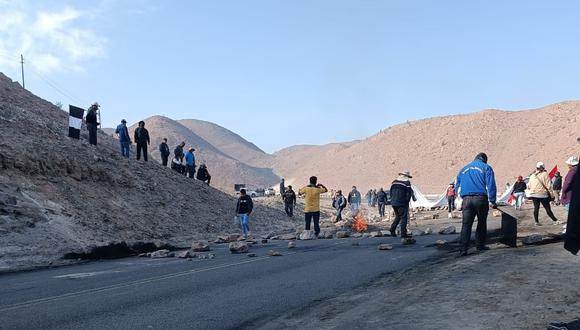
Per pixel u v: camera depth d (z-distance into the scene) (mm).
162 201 23469
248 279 9875
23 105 28984
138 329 6531
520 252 10359
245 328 6555
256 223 27922
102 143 29109
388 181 110062
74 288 9445
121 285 9633
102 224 18219
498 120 117312
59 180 19375
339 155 142000
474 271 8750
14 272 11945
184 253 13883
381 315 6582
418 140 122875
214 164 156000
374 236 17750
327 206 47750
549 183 16906
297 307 7531
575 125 96188
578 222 4629
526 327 5484
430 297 7207
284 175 172750
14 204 15945
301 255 13250
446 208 42875
